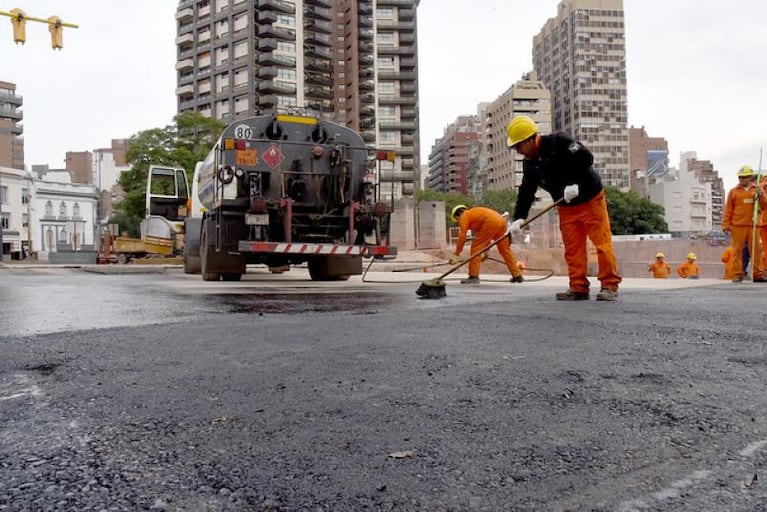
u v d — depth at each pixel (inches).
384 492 50.4
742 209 392.2
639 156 6363.2
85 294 292.0
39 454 60.1
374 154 407.5
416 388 86.4
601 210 225.0
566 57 5895.7
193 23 3646.7
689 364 101.1
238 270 426.0
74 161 6225.4
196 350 120.2
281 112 397.4
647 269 1125.7
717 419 69.9
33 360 111.6
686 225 5123.0
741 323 150.9
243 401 80.4
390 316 173.3
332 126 401.7
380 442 63.1
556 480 52.5
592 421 69.8
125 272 709.9
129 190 1633.9
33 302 242.8
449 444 62.2
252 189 380.2
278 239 400.2
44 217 3459.6
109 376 97.0
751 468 54.6
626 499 48.6
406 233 1234.0
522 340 127.0
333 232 411.8
